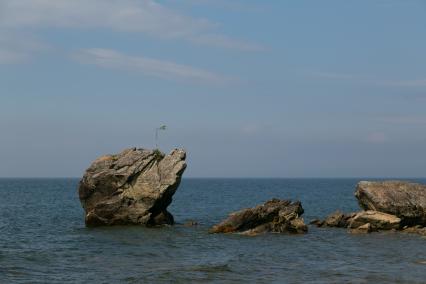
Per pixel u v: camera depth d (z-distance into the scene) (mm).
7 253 42469
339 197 151875
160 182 61562
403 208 59031
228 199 138875
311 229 60969
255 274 35562
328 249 46594
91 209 61844
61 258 40812
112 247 46562
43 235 54625
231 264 39000
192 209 99688
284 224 56969
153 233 55750
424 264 39688
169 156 63531
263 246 47969
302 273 36062
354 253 44594
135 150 64188
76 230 58688
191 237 53031
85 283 32219
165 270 36438
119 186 61188
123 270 36406
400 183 62719
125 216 61531
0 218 75688
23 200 125000
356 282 33250
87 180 61812
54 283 32188
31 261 39250
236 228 56750
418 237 54281
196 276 34594
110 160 63094
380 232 57906
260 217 57125
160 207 63719
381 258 42281
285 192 191500
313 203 120938
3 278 33281
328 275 35438
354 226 60438
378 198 59969
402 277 34812
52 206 103000
